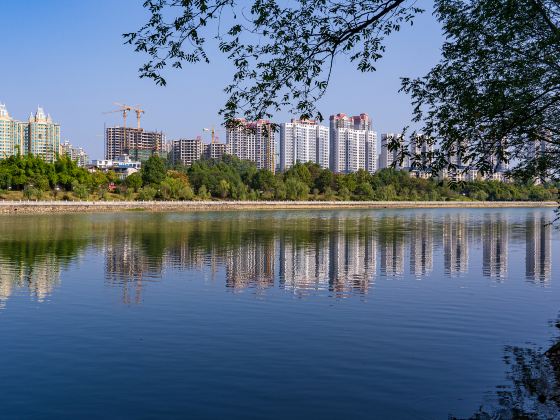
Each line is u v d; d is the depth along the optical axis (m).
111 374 18.95
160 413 15.93
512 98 17.14
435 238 72.19
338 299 31.42
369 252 55.25
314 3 14.26
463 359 20.48
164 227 90.62
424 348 21.84
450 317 27.02
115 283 36.62
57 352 21.38
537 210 189.88
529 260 49.47
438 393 17.23
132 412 15.99
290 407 16.30
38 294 32.81
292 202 194.38
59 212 138.25
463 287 35.31
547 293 33.31
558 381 18.20
